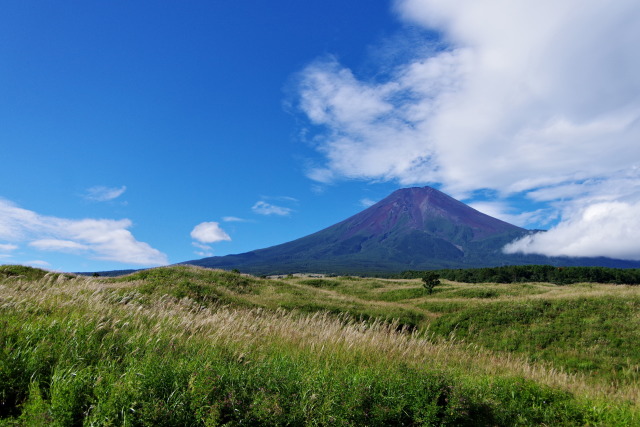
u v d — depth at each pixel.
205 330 9.20
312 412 5.40
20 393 5.02
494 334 26.06
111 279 32.62
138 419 4.57
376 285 58.59
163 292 24.75
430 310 35.12
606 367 19.19
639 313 26.02
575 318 26.77
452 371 8.97
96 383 5.04
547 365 19.88
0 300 8.17
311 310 28.91
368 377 6.75
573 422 7.55
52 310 8.15
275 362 7.14
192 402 4.84
